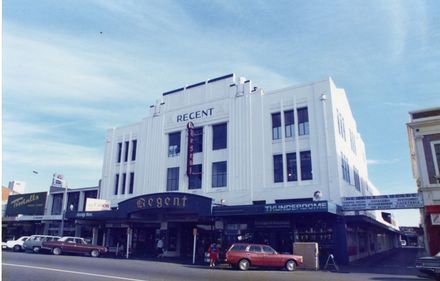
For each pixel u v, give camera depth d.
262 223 25.95
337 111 28.70
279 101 29.38
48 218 37.25
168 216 30.73
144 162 36.44
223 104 32.38
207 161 31.80
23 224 44.53
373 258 31.31
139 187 35.88
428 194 22.09
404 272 18.23
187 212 28.72
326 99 27.11
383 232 51.59
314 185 25.86
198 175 32.25
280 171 27.89
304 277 15.23
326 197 25.14
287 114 28.86
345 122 31.77
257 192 28.17
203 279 13.38
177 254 31.17
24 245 29.72
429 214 21.67
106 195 38.59
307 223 24.83
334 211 22.64
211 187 30.95
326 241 23.88
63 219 35.38
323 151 26.25
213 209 25.59
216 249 20.78
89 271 14.98
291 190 26.72
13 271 14.09
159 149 35.69
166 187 34.09
